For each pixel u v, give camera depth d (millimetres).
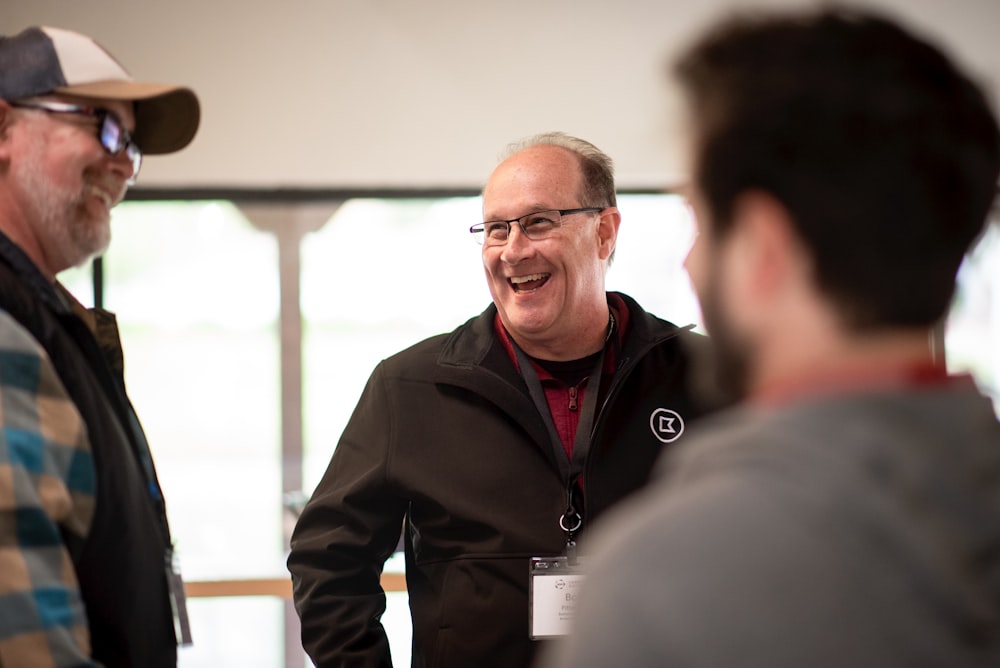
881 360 552
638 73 4113
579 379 1962
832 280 547
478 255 4188
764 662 477
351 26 4102
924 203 536
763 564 495
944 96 552
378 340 4203
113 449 1214
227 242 4160
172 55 4055
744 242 576
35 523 1018
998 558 503
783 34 579
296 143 4113
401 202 4168
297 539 1951
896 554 490
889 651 475
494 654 1755
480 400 1909
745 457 540
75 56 1299
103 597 1177
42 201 1270
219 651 3988
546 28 4117
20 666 983
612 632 509
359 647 1845
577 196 1943
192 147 4086
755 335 580
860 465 511
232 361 4172
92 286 4129
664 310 4109
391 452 1895
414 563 1926
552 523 1803
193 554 4125
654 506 563
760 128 557
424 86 4117
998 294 3877
